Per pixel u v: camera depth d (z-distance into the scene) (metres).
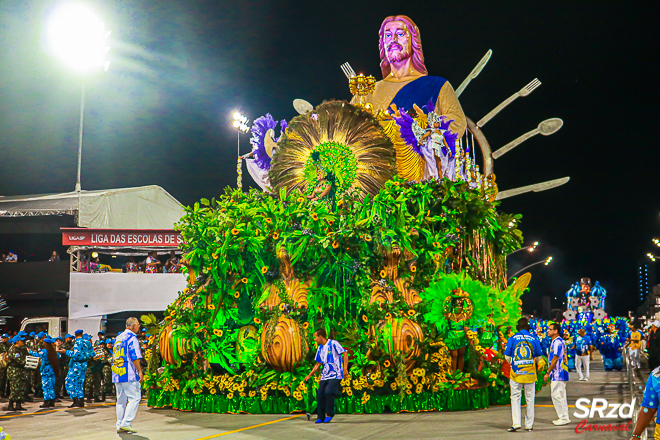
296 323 12.49
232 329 13.73
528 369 9.69
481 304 12.88
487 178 18.39
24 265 26.19
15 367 15.00
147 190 30.22
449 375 12.39
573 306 32.59
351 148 15.23
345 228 13.55
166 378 13.62
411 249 13.39
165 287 24.23
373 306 12.62
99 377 16.58
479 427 10.06
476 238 14.85
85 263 25.50
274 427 10.40
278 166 15.77
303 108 20.16
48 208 26.91
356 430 9.90
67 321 23.64
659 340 14.65
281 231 13.65
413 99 19.75
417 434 9.40
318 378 11.91
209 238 13.62
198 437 9.52
